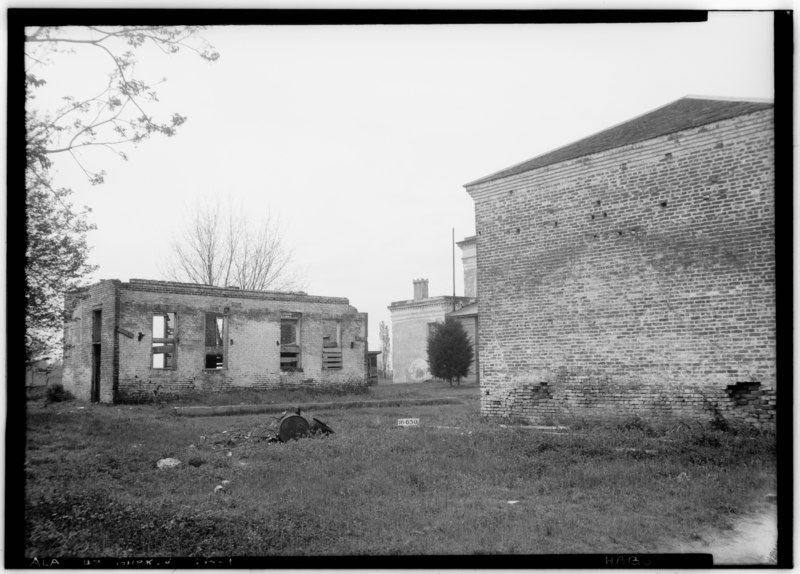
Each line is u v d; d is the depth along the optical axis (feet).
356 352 103.30
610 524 24.00
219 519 24.57
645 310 44.39
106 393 80.89
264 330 93.61
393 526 24.17
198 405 80.43
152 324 83.51
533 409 50.29
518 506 26.63
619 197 46.24
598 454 35.40
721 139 41.22
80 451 40.52
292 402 85.71
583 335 47.67
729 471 30.09
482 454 36.09
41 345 55.67
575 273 48.47
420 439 42.16
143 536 22.94
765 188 39.29
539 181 51.01
